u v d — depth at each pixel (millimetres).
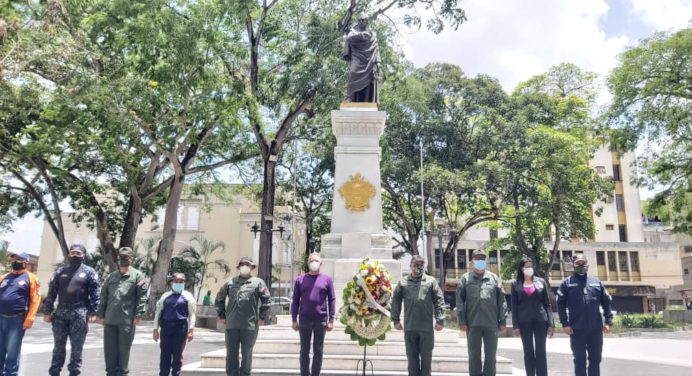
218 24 20922
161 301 7703
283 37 23891
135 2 18500
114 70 19812
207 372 8641
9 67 17500
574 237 31500
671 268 46406
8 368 7234
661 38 25406
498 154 30859
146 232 42312
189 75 20172
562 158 28391
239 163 29422
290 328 10469
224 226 42281
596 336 7434
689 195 27109
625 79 25609
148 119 20375
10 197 28906
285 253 43125
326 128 26266
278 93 22750
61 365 7312
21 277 7516
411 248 34531
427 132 30812
